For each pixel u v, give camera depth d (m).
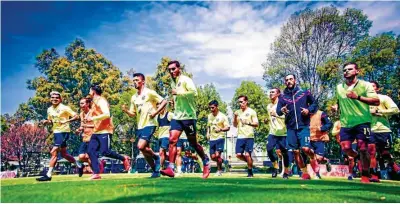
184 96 6.54
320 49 27.20
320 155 9.42
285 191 3.89
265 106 30.83
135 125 35.31
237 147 10.05
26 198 3.46
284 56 28.45
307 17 27.44
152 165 7.30
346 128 6.62
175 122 6.72
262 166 32.12
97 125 7.50
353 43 26.55
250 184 4.91
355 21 26.53
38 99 40.50
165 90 33.72
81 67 42.56
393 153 19.62
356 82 6.45
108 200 3.24
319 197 3.44
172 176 6.87
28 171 34.28
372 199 3.41
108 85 41.34
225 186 4.48
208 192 3.74
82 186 4.63
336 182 5.79
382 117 7.73
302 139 7.27
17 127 40.09
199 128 30.50
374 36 24.48
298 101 7.32
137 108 7.21
